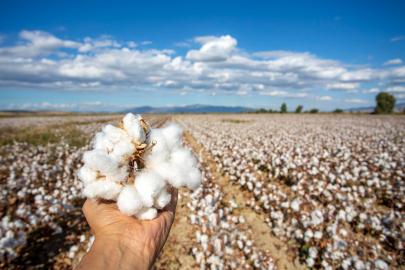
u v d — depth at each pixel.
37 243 3.73
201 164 7.63
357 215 4.46
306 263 3.55
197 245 3.90
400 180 6.34
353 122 29.95
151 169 1.12
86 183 0.97
